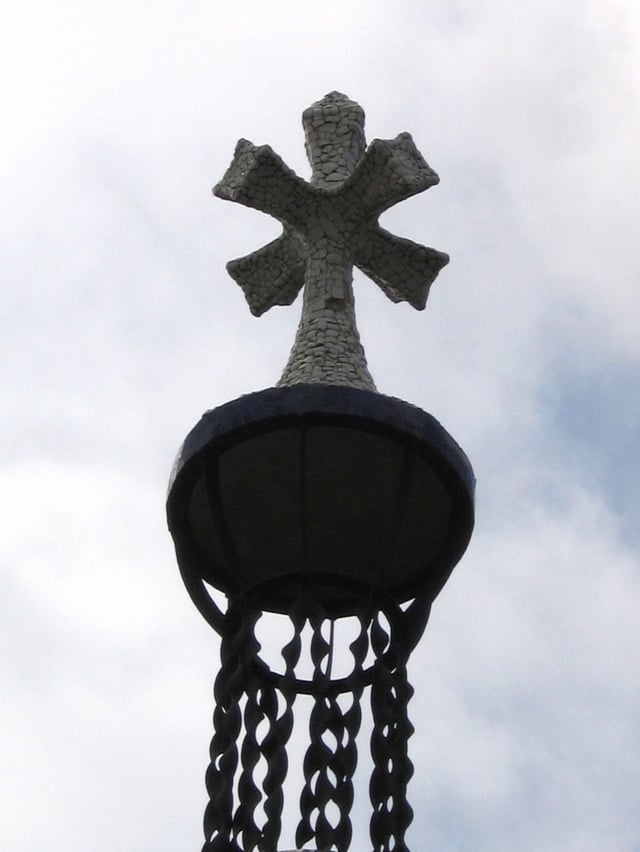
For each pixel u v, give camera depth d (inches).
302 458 450.0
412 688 455.8
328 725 440.1
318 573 459.5
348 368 477.1
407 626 465.1
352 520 455.2
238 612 464.8
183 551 467.8
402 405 451.8
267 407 448.8
